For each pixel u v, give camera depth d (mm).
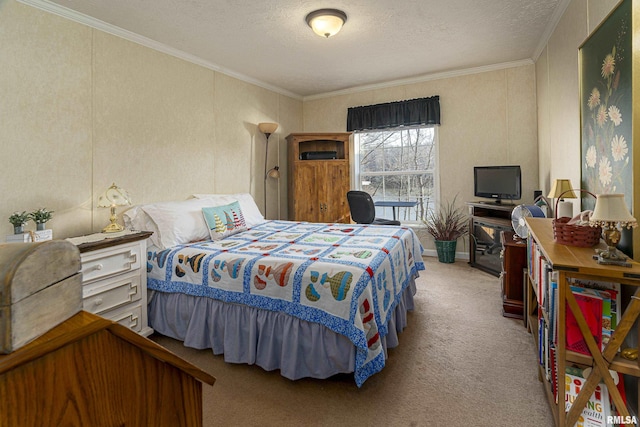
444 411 1642
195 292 2211
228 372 2008
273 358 1938
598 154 1723
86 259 2008
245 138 4238
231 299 2057
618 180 1496
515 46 3484
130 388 435
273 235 2914
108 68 2721
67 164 2465
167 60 3221
